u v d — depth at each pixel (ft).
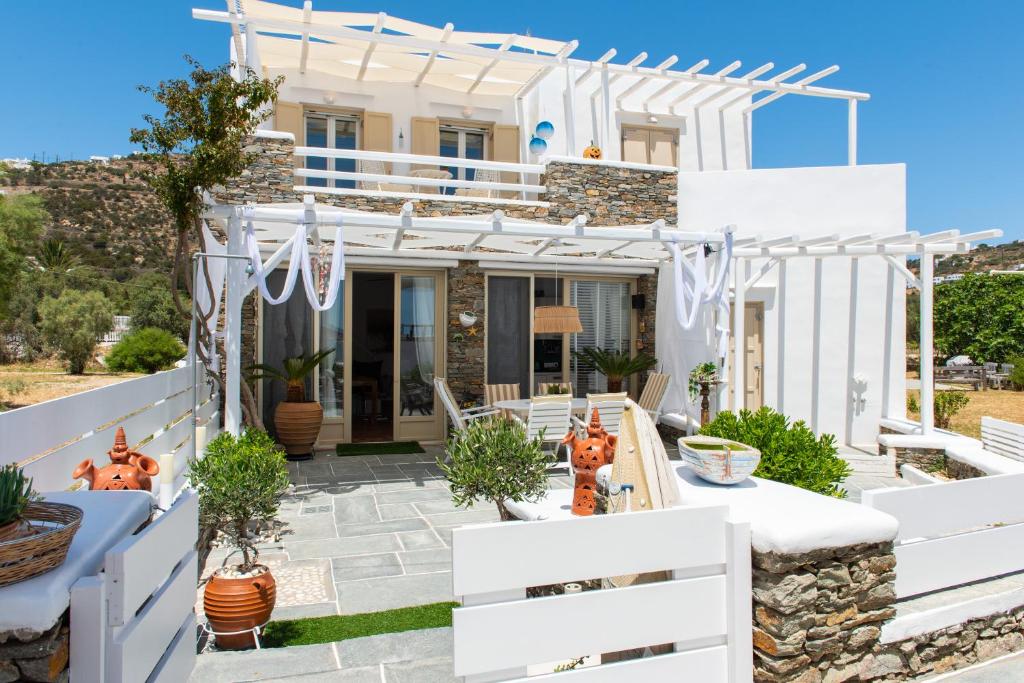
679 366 37.76
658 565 8.26
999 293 78.07
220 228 33.65
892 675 9.58
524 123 41.19
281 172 29.53
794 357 37.42
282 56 36.06
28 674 5.37
